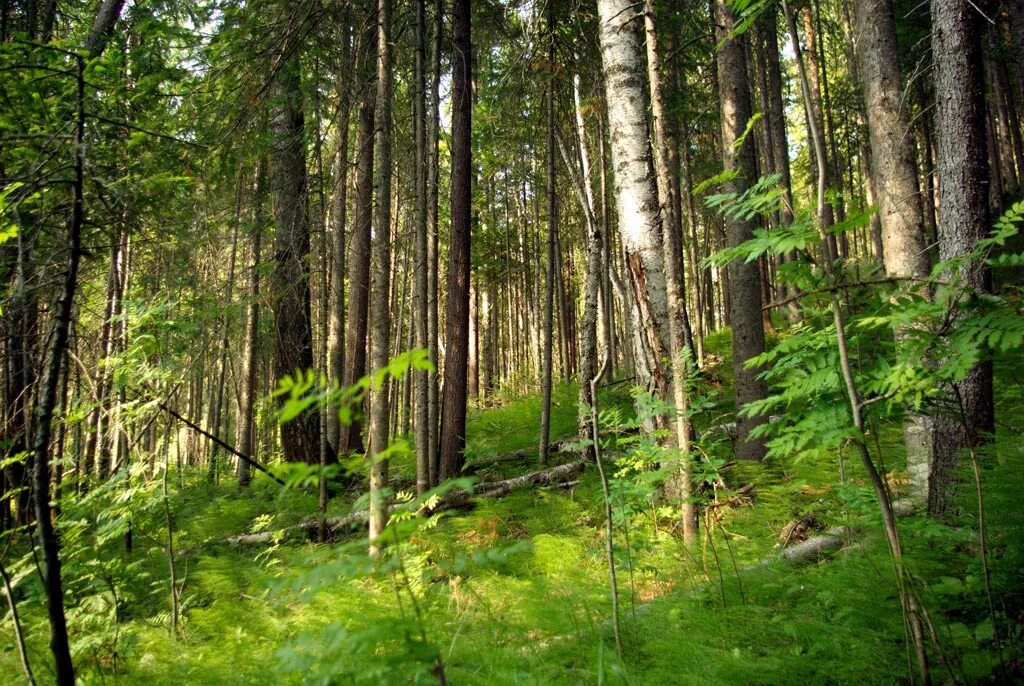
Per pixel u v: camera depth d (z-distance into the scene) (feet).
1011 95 47.96
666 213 15.12
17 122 15.01
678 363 13.60
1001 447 10.52
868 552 9.69
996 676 7.12
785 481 15.07
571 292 66.54
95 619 11.92
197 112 23.54
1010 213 6.63
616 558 12.93
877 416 7.87
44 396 8.50
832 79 59.82
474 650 9.45
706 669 7.81
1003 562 8.43
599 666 7.55
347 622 10.80
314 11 24.71
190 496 28.68
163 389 15.72
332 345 35.06
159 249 22.62
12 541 12.23
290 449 29.32
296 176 28.35
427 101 30.37
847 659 7.57
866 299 7.48
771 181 7.72
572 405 35.99
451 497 24.08
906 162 17.04
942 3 13.24
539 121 33.35
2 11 22.33
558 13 28.30
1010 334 6.14
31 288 9.89
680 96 33.63
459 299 27.43
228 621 12.69
